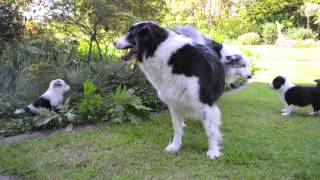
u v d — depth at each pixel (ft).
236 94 9.57
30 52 8.72
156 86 4.96
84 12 8.34
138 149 5.13
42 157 4.85
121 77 8.01
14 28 8.88
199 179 4.24
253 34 27.35
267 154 5.00
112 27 8.31
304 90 7.32
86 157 4.83
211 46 7.97
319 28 28.86
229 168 4.55
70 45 9.02
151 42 4.60
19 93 7.35
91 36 8.64
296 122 6.86
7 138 5.70
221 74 5.24
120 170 4.48
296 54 20.22
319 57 18.95
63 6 8.36
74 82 7.38
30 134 5.88
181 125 5.21
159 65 4.69
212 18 29.63
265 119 7.02
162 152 5.05
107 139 5.47
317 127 6.52
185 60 4.64
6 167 4.59
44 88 7.41
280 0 30.40
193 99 4.70
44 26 8.95
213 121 4.86
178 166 4.60
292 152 5.15
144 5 8.46
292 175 4.35
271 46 24.77
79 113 6.37
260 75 13.26
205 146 5.32
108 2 7.95
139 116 6.56
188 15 29.84
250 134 5.97
